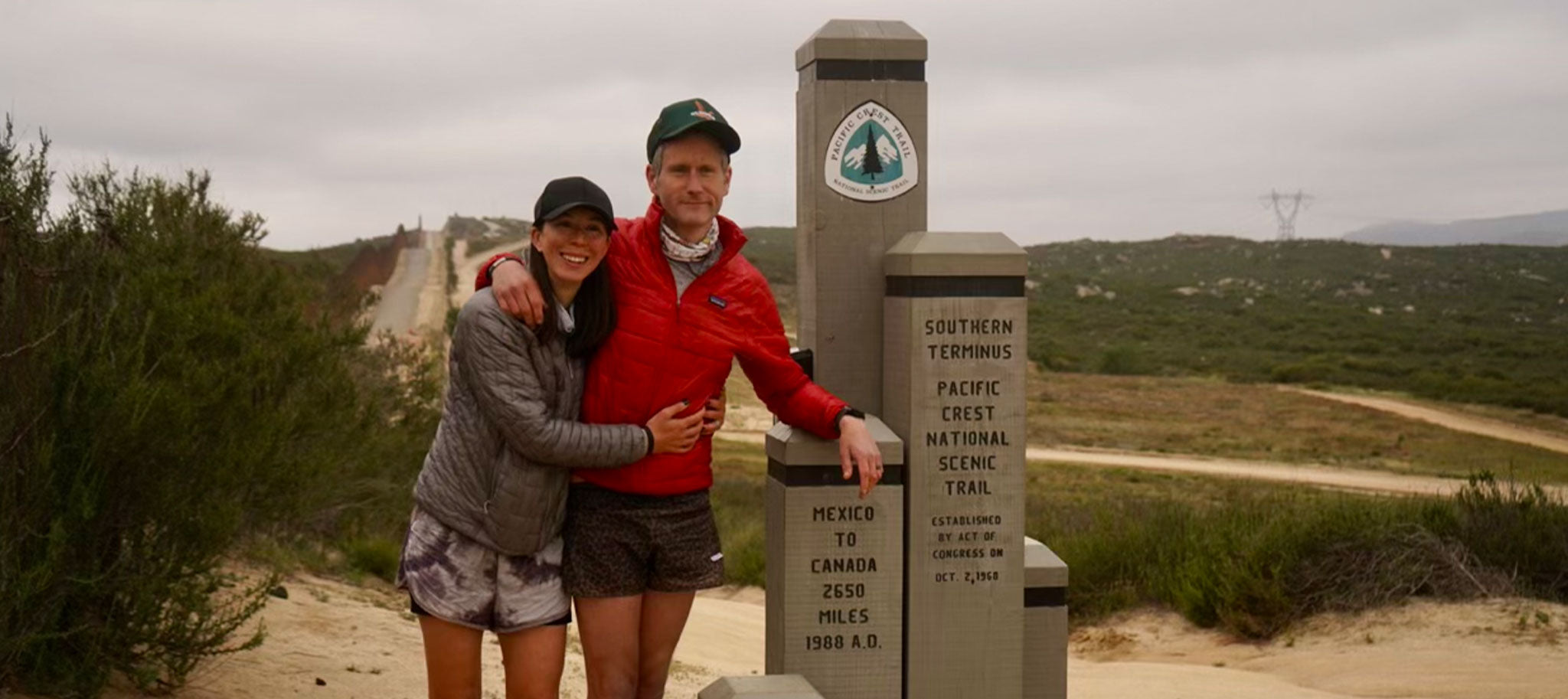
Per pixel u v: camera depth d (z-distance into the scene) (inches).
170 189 275.4
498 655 275.4
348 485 374.3
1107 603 421.4
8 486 181.2
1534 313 3523.6
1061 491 964.6
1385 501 429.7
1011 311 167.5
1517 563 368.8
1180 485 1026.7
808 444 163.3
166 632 197.6
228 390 211.3
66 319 187.3
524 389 134.9
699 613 438.0
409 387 471.2
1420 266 4534.9
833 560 165.3
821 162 175.2
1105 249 5787.4
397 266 3476.9
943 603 168.7
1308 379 2084.2
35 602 181.3
